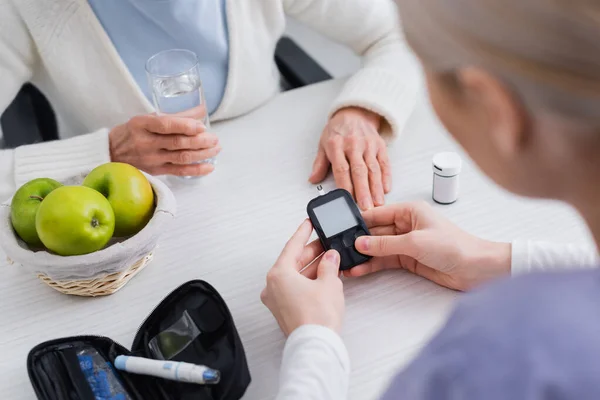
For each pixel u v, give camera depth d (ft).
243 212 3.29
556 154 1.22
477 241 2.76
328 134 3.66
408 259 2.87
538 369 1.13
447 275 2.78
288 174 3.52
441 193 3.20
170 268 3.02
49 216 2.62
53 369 2.40
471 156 1.46
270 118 4.01
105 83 4.03
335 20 4.38
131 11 3.83
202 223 3.25
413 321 2.67
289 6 4.35
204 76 4.05
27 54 3.98
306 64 4.52
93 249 2.71
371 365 2.50
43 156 3.58
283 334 2.66
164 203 2.90
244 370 2.38
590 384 1.10
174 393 2.35
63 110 4.36
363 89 3.83
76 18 3.84
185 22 3.87
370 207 3.23
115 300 2.89
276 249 3.06
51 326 2.79
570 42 1.02
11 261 2.93
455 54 1.19
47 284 2.90
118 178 2.84
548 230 3.04
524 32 1.05
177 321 2.52
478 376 1.17
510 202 3.21
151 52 3.98
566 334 1.15
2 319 2.84
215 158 3.68
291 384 2.16
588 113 1.09
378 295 2.80
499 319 1.22
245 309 2.79
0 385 2.57
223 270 2.98
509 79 1.13
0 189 3.52
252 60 4.11
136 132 3.53
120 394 2.35
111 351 2.47
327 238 2.85
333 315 2.44
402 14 1.29
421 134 3.76
